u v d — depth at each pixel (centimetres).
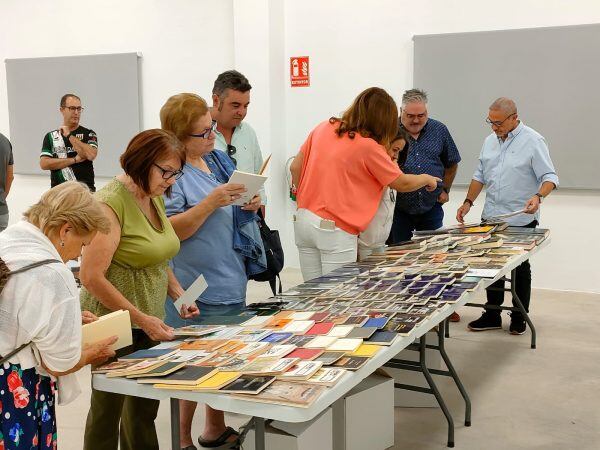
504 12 558
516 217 433
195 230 248
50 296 159
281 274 639
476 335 443
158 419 325
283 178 654
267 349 194
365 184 309
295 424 222
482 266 305
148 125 701
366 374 184
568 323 467
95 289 201
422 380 328
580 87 538
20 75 732
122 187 211
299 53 634
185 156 214
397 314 230
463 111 576
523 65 553
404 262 320
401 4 591
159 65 687
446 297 253
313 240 317
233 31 655
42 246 164
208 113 247
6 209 510
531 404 331
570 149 547
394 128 307
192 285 230
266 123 630
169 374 174
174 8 673
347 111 309
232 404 162
